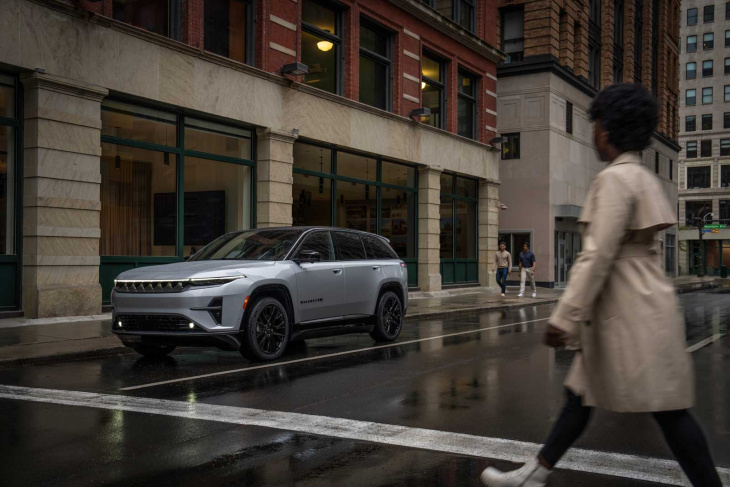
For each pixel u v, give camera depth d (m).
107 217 13.53
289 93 17.16
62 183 12.30
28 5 11.76
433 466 4.23
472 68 25.66
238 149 16.34
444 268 24.38
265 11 16.50
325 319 9.60
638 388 2.75
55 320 12.09
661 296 2.80
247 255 9.37
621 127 2.90
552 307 19.88
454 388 6.87
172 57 14.30
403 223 22.27
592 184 2.91
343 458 4.39
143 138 14.16
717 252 66.69
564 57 31.55
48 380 7.30
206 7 15.40
